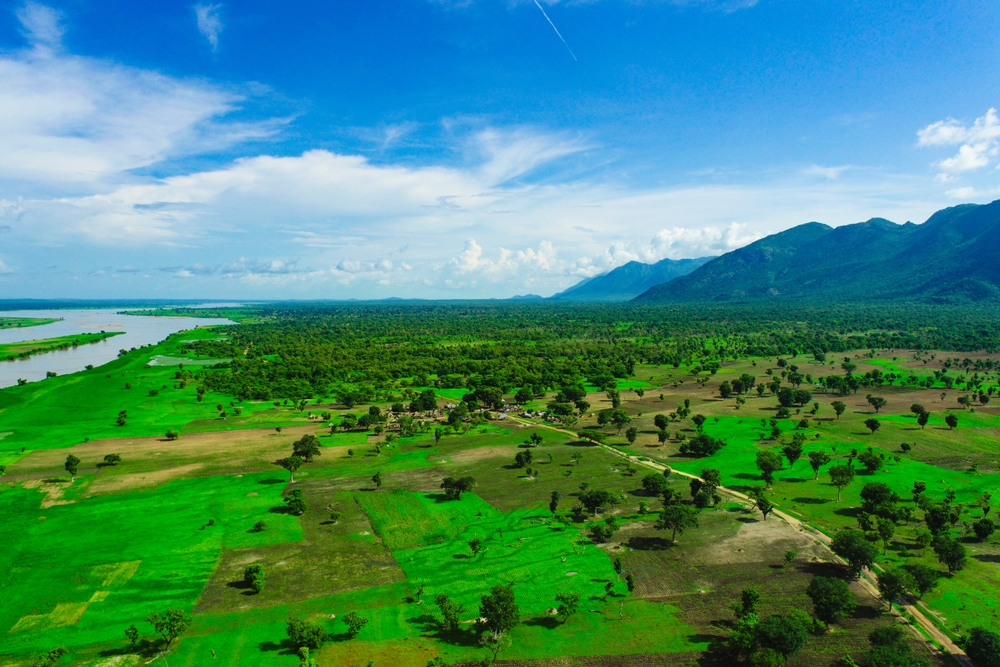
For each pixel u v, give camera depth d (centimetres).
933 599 7500
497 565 8444
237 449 14350
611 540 9281
